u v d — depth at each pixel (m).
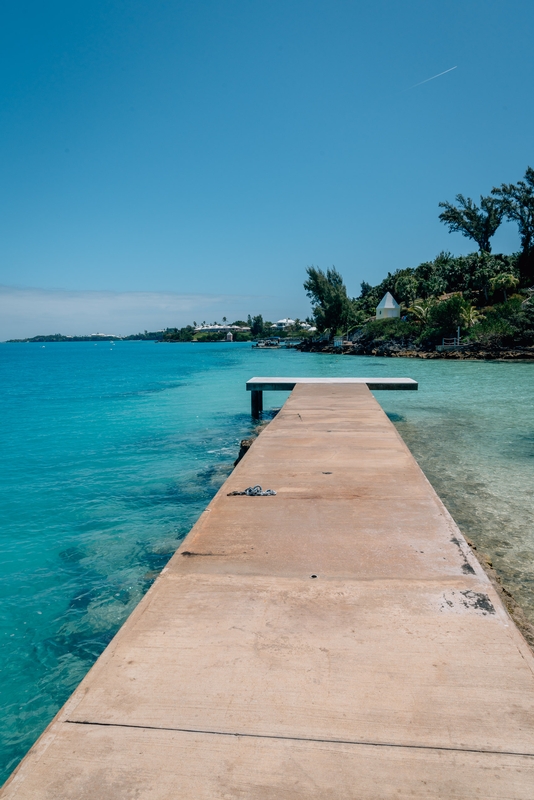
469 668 2.28
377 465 6.05
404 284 71.50
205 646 2.46
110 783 1.71
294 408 10.62
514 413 14.73
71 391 24.62
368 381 15.05
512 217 64.88
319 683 2.18
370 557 3.49
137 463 9.89
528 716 2.00
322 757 1.80
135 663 2.33
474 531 6.20
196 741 1.88
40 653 4.05
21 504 7.48
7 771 2.98
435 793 1.66
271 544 3.73
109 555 5.78
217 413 16.23
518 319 44.84
